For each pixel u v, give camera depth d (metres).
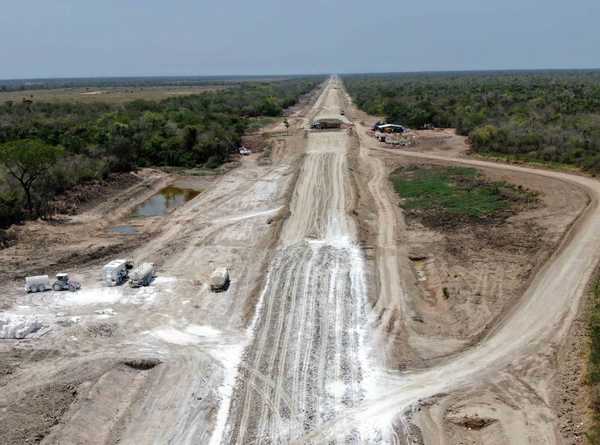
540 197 45.69
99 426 19.86
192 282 32.06
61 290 30.94
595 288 28.70
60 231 40.53
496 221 40.84
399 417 20.20
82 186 50.31
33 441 18.55
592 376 20.86
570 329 25.36
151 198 52.59
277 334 26.09
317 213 44.72
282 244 37.97
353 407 20.80
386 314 27.91
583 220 39.47
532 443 18.39
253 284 31.61
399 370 23.12
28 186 42.31
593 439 17.84
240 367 23.45
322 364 23.59
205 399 21.38
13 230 39.47
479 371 22.83
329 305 28.89
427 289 31.16
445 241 37.62
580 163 55.47
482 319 26.91
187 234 40.69
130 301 29.72
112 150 59.91
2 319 26.20
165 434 19.44
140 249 37.66
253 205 48.16
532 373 22.45
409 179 54.31
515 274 31.58
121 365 23.62
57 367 23.28
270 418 20.25
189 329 26.67
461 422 19.89
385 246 37.16
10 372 22.88
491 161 60.97
